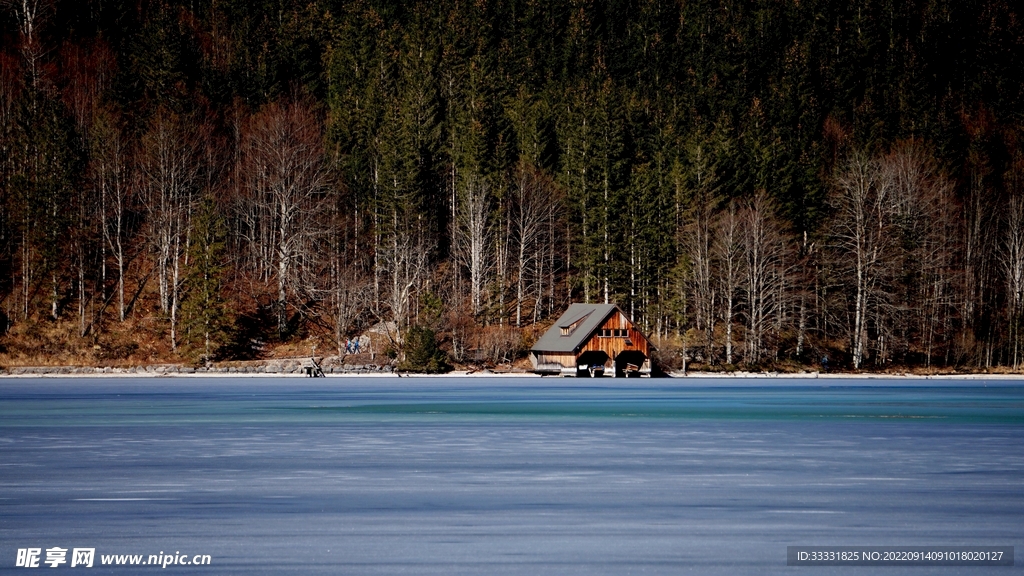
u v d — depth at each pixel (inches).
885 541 2345.0
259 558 2174.0
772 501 2839.6
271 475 3299.7
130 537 2359.7
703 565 2128.4
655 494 2947.8
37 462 3604.8
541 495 2928.2
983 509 2716.5
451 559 2166.6
